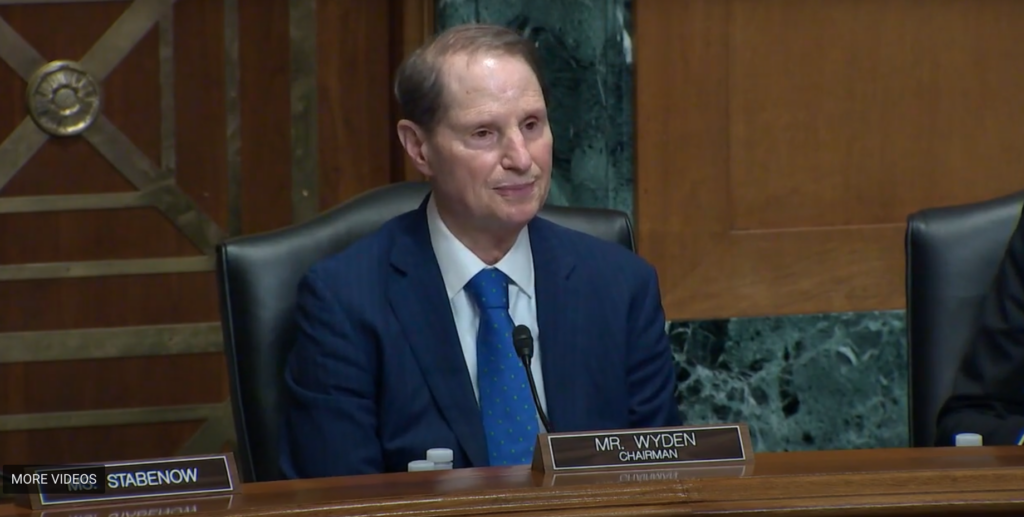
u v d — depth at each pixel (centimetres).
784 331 1413
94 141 1404
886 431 1441
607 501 518
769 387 1420
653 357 808
